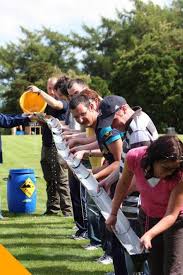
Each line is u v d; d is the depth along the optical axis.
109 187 5.27
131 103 62.31
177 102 59.22
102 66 77.31
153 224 4.45
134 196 5.10
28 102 8.94
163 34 64.38
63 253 7.13
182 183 4.08
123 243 4.08
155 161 4.00
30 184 10.30
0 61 75.62
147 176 4.18
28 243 7.72
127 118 5.12
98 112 5.50
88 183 5.30
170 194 4.23
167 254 4.23
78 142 6.98
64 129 7.91
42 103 8.97
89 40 78.62
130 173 4.42
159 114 60.28
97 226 6.80
